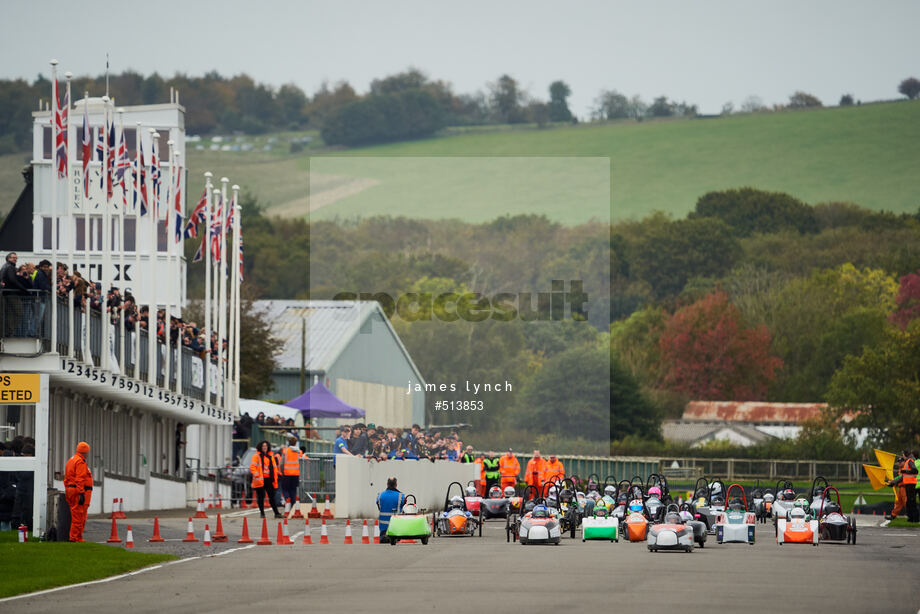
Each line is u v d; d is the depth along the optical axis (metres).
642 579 98.31
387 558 117.62
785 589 91.25
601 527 144.50
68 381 161.12
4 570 100.69
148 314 188.50
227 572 103.81
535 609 79.12
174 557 116.81
